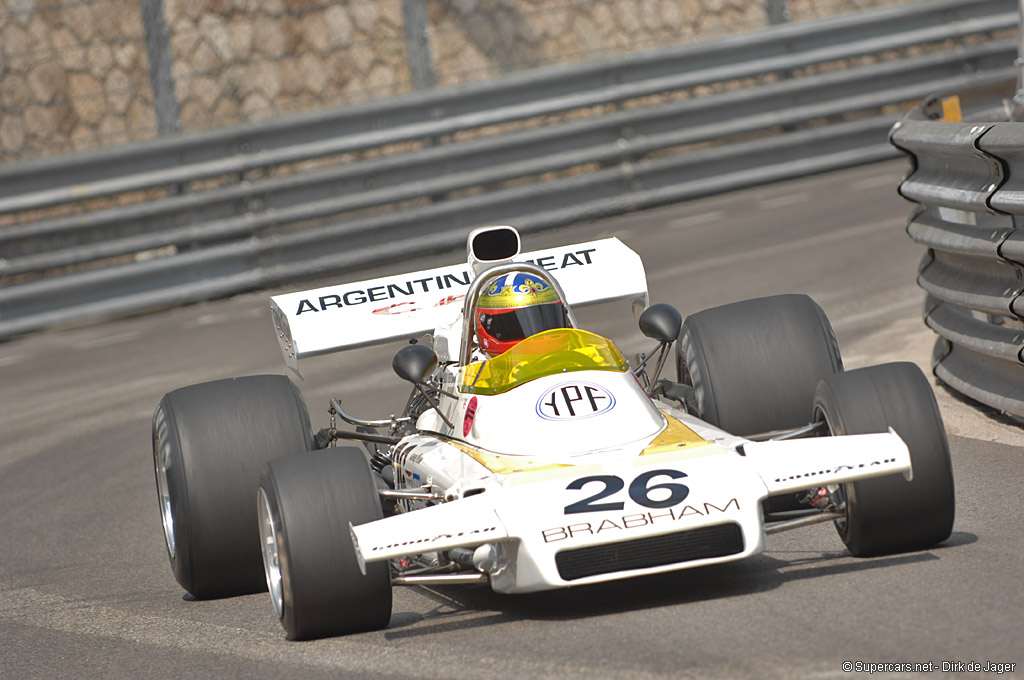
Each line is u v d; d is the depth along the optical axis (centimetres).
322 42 6625
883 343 3638
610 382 2069
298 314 2547
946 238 2877
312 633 1872
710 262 5234
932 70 7162
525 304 2194
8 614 2369
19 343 5812
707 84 6806
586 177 6494
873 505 1861
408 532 1716
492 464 1939
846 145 7000
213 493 2180
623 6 7062
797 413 2252
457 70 6812
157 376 4669
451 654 1733
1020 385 2641
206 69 6444
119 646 2064
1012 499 2192
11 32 6281
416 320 2533
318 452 1927
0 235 5716
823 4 7500
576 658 1641
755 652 1573
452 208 6250
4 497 3394
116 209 5862
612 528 1706
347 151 6219
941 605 1667
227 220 6009
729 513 1730
